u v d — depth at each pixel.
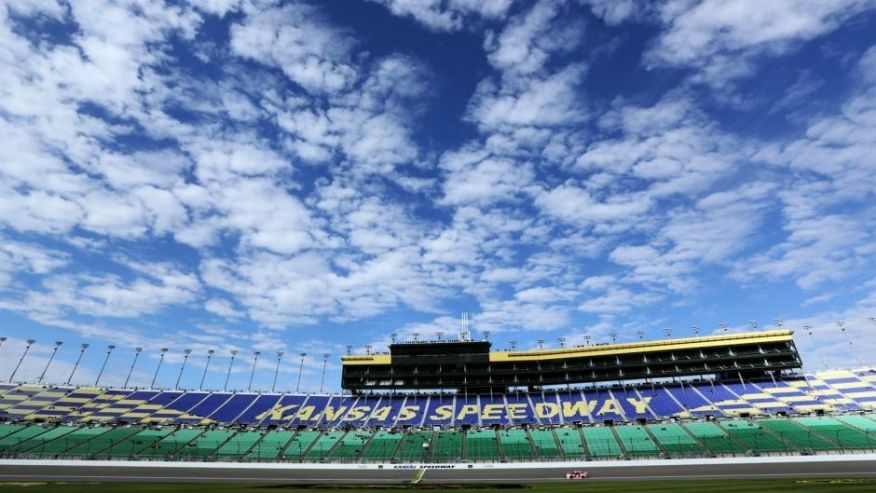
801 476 67.38
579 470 87.19
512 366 140.75
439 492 54.88
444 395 141.38
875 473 69.19
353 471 93.12
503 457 99.75
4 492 53.62
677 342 133.62
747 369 127.00
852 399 110.69
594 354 137.25
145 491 56.25
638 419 116.56
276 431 119.94
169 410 132.25
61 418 122.38
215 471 91.75
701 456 91.00
